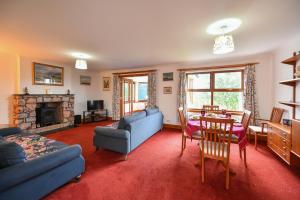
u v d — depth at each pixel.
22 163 1.50
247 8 1.73
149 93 5.38
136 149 3.21
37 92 4.45
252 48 3.27
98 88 6.77
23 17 1.95
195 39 2.72
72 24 2.15
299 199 1.73
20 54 3.86
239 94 4.32
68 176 1.91
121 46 3.13
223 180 2.10
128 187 1.95
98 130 2.92
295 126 2.18
